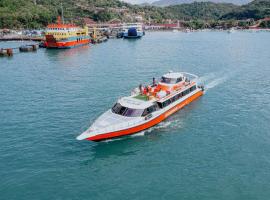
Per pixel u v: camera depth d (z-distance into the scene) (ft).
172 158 119.34
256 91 211.20
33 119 157.99
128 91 210.79
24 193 97.76
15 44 567.18
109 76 262.67
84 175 107.55
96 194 97.60
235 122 154.20
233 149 126.00
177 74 185.57
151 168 112.37
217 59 360.89
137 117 139.64
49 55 410.72
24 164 114.11
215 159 118.21
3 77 264.31
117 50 467.11
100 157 119.75
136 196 96.84
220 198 96.37
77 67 311.88
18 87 226.79
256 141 132.87
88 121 154.10
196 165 114.21
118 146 128.98
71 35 498.28
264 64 323.16
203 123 153.38
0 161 116.06
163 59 363.35
